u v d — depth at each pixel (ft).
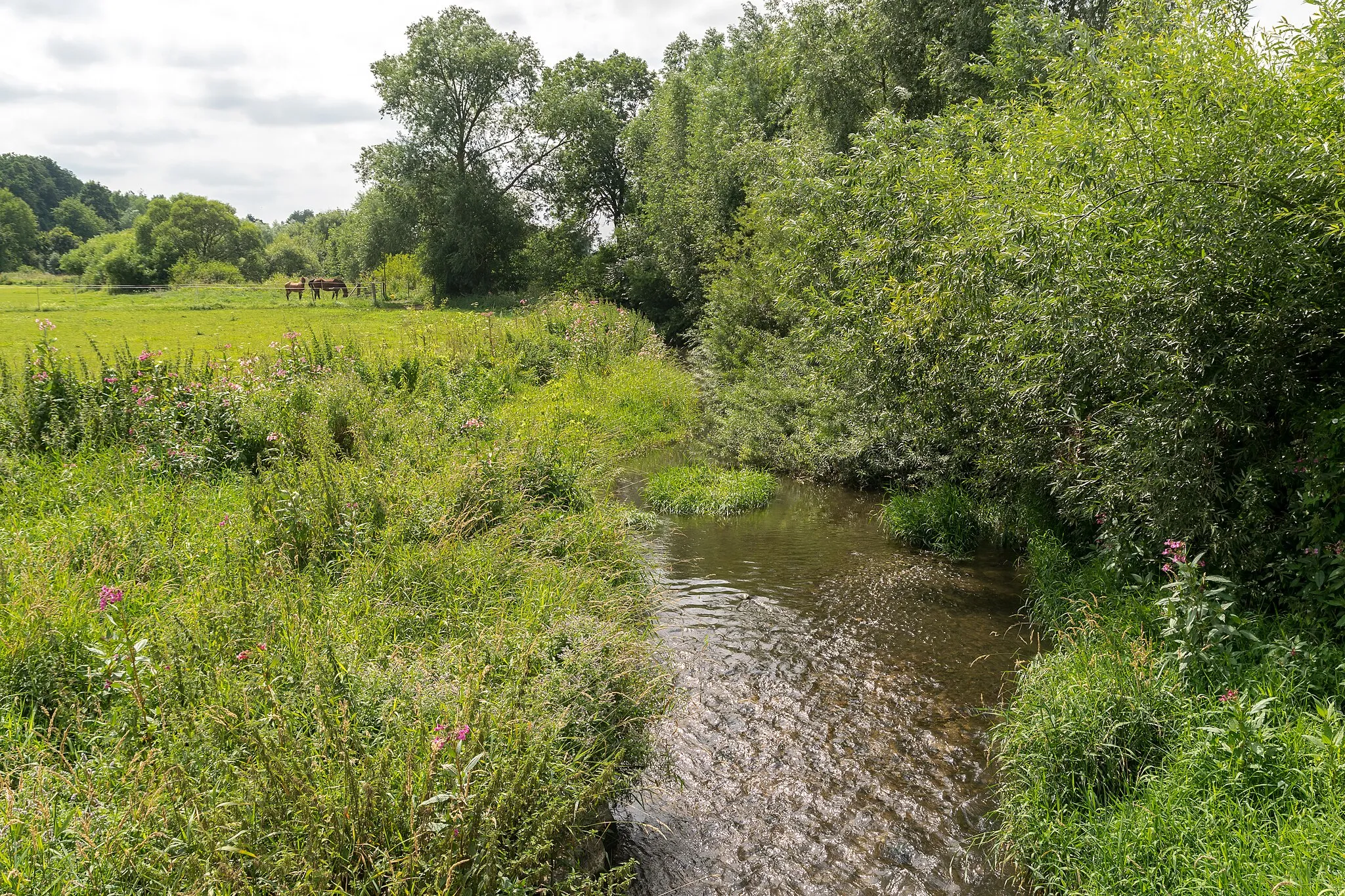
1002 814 14.24
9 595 14.92
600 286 123.03
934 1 52.60
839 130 57.06
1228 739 12.58
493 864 9.43
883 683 19.54
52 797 9.94
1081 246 16.61
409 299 135.74
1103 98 20.71
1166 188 15.37
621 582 22.76
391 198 142.51
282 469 24.41
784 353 50.83
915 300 25.23
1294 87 14.84
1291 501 16.30
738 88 99.19
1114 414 18.97
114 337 71.72
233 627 14.32
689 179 97.81
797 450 43.47
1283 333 15.62
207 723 10.95
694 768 16.02
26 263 347.15
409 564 18.47
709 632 22.65
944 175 25.29
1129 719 13.84
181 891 8.54
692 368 79.05
